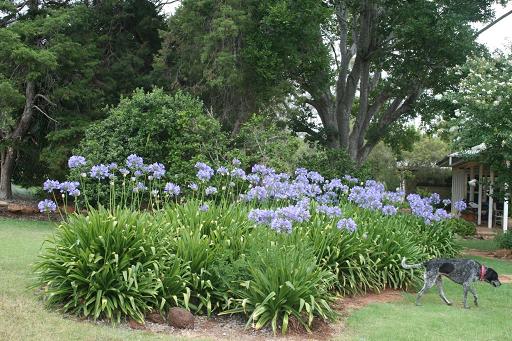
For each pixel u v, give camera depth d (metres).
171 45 20.11
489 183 17.38
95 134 16.45
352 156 22.92
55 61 17.83
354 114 30.19
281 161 15.27
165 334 6.42
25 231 14.80
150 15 21.94
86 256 7.04
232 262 7.48
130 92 21.00
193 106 16.41
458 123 14.68
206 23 18.20
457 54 18.81
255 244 7.75
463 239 19.83
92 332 6.17
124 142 16.12
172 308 6.92
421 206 11.15
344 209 10.41
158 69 19.77
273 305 6.95
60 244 7.56
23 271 9.04
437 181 35.53
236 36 17.58
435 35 18.62
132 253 7.27
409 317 7.79
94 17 20.88
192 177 14.49
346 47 23.98
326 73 20.12
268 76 17.31
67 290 7.05
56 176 19.86
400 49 20.77
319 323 7.19
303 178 10.13
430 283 8.71
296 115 22.66
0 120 19.44
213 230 8.48
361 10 20.59
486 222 25.72
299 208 7.73
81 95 19.09
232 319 7.18
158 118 15.73
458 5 19.59
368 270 9.48
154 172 8.77
